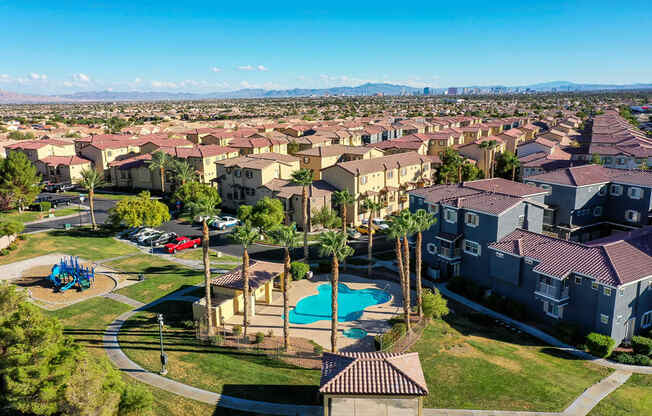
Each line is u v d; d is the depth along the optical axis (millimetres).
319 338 42125
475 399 31828
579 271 41375
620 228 66875
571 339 41344
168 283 52500
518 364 36906
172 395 31344
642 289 41094
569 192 64562
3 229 59562
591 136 120562
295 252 64938
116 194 99875
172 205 90000
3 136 158875
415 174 92188
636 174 67062
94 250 63000
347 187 79000
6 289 27094
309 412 29953
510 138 131250
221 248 65812
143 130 183750
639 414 30297
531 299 46688
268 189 80438
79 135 164750
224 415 29359
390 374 28016
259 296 50719
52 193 100000
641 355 37906
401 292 52656
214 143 134500
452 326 44562
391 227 43406
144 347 38594
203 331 41469
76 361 24438
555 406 31094
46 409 22594
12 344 24578
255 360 37719
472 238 53625
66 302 46688
